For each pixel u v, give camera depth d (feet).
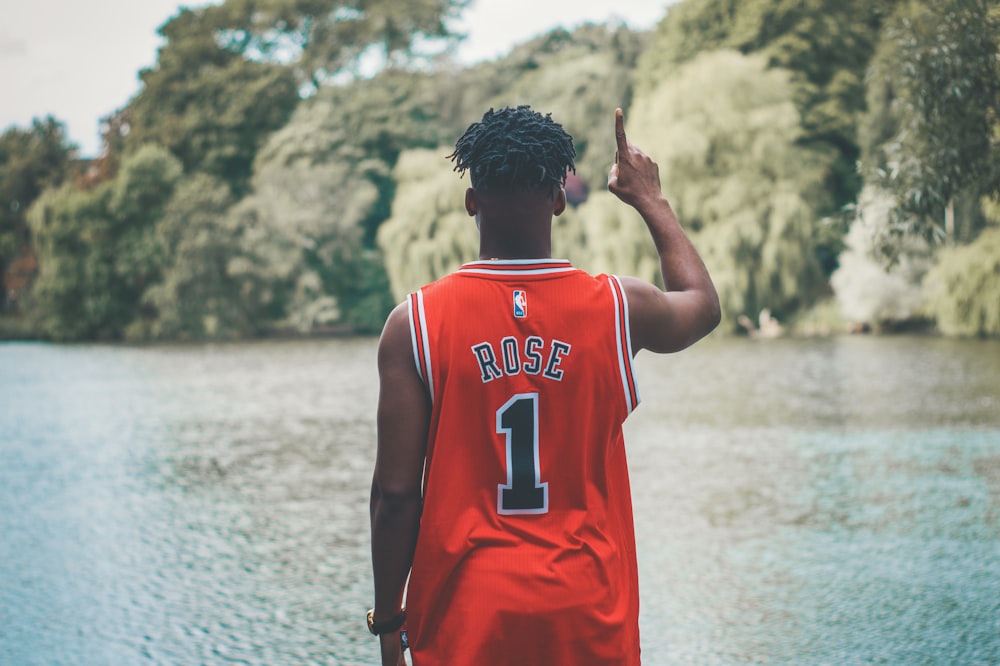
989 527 30.07
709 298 7.54
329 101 212.43
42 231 197.67
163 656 21.38
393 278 167.84
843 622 21.86
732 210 127.34
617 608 6.74
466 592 6.61
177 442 55.16
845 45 157.89
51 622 23.88
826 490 36.27
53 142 258.16
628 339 6.93
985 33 23.12
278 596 25.75
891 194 24.36
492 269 6.89
